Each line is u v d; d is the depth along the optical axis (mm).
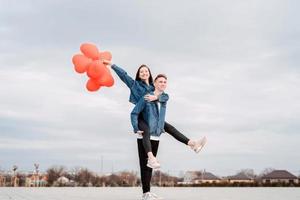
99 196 7789
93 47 5809
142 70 5660
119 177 32781
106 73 5715
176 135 5629
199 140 5535
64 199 6492
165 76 5449
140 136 5496
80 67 5680
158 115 5434
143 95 5559
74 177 35094
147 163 5367
